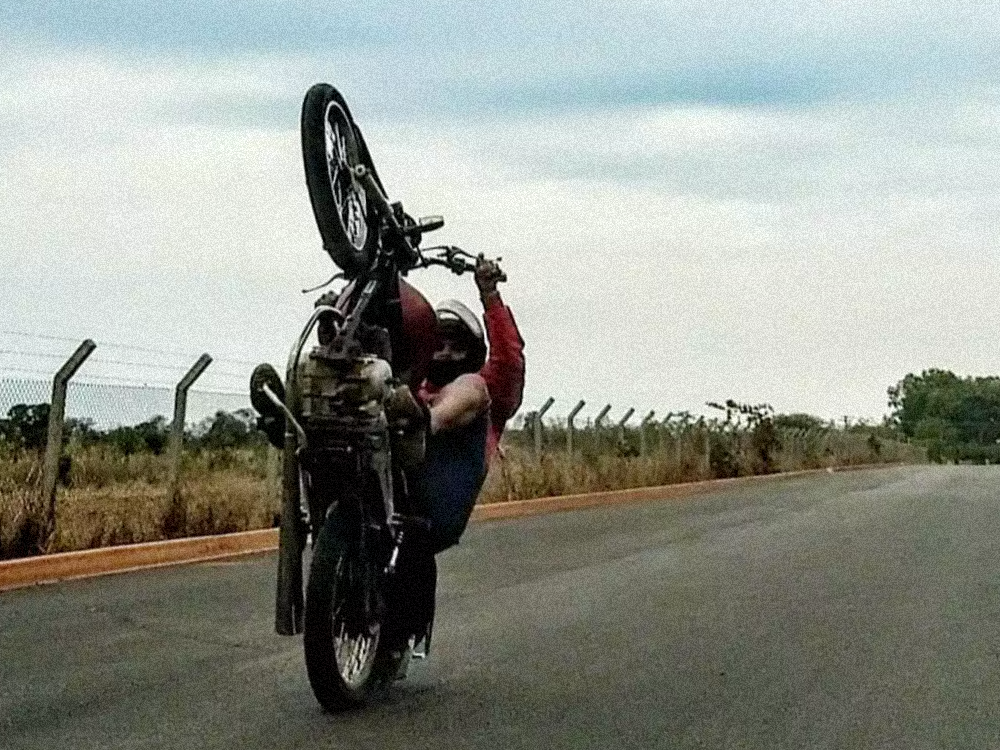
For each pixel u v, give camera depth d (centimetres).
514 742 602
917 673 764
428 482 673
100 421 1402
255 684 713
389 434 629
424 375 683
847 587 1129
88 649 815
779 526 1794
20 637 859
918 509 2134
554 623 933
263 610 980
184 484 1536
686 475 3181
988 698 703
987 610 997
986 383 10850
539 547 1498
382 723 632
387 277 669
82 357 1306
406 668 711
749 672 764
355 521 624
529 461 2448
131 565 1276
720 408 3756
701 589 1118
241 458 1675
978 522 1842
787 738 619
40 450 1282
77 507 1397
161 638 855
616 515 2061
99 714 644
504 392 705
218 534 1462
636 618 958
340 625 647
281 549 606
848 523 1838
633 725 637
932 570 1252
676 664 785
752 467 3744
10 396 1277
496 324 704
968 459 9081
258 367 607
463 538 1620
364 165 676
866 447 5919
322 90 632
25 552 1223
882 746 609
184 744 591
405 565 681
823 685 731
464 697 690
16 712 647
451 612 984
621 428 2948
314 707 661
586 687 718
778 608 1008
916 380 11175
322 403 601
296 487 606
